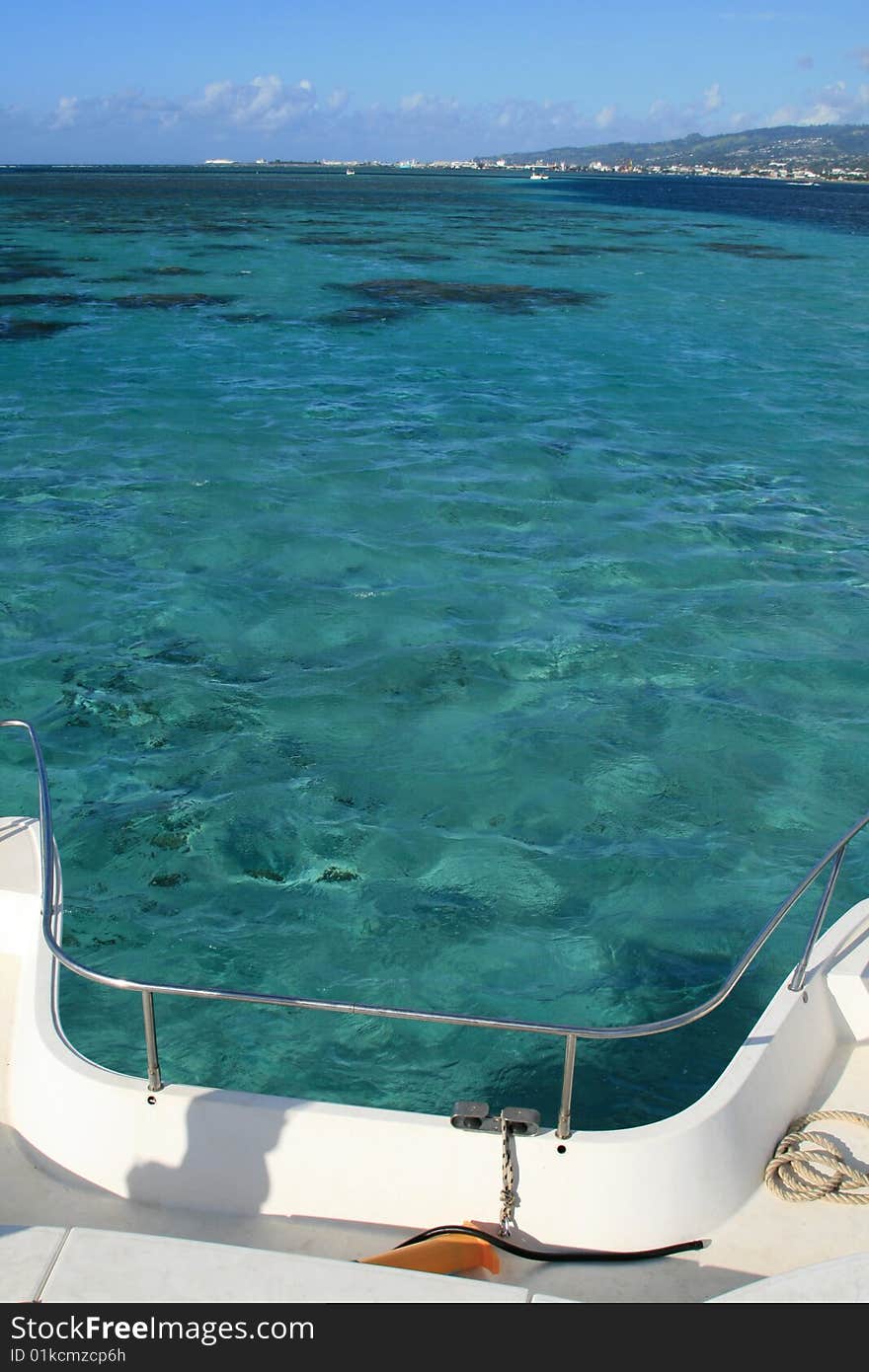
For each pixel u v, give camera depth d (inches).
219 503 533.0
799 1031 162.4
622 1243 137.3
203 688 357.1
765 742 333.4
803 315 1222.9
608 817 294.5
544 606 427.5
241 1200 142.4
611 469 611.8
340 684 361.7
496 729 336.2
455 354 933.2
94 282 1307.8
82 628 397.4
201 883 264.2
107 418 690.8
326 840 282.0
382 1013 134.3
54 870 182.1
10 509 515.8
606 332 1073.5
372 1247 137.8
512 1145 136.9
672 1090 207.2
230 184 5201.8
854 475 617.9
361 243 1884.8
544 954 243.4
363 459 615.8
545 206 3467.0
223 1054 212.5
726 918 257.0
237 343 959.0
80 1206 142.7
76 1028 218.7
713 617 420.8
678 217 2979.8
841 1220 140.9
